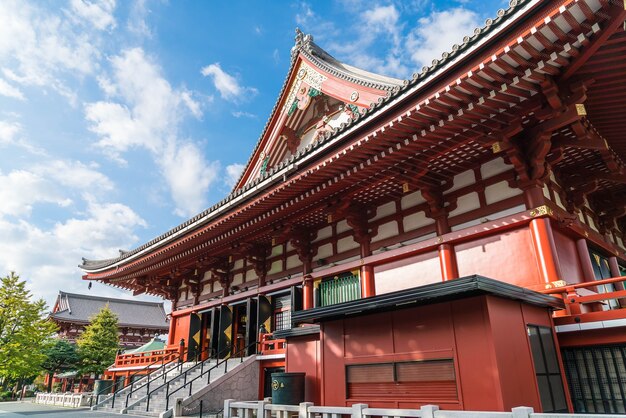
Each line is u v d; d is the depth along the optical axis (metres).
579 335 9.27
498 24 7.54
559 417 5.18
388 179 12.70
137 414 16.14
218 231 17.12
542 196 10.77
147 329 63.41
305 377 12.16
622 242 16.52
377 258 14.31
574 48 7.81
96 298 68.69
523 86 8.85
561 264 10.91
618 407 8.51
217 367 18.30
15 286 36.47
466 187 12.54
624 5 6.65
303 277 16.92
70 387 50.97
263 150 20.91
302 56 19.08
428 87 9.08
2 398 40.91
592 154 11.65
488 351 7.48
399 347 8.90
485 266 11.62
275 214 15.23
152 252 20.78
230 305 20.98
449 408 7.80
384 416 7.27
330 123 18.03
